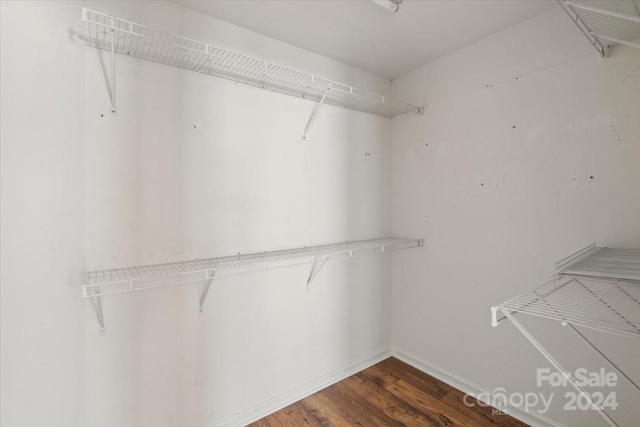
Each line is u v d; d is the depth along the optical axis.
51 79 0.94
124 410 1.30
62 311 0.99
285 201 1.77
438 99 1.98
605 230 1.32
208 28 1.51
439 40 1.76
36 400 0.89
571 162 1.42
